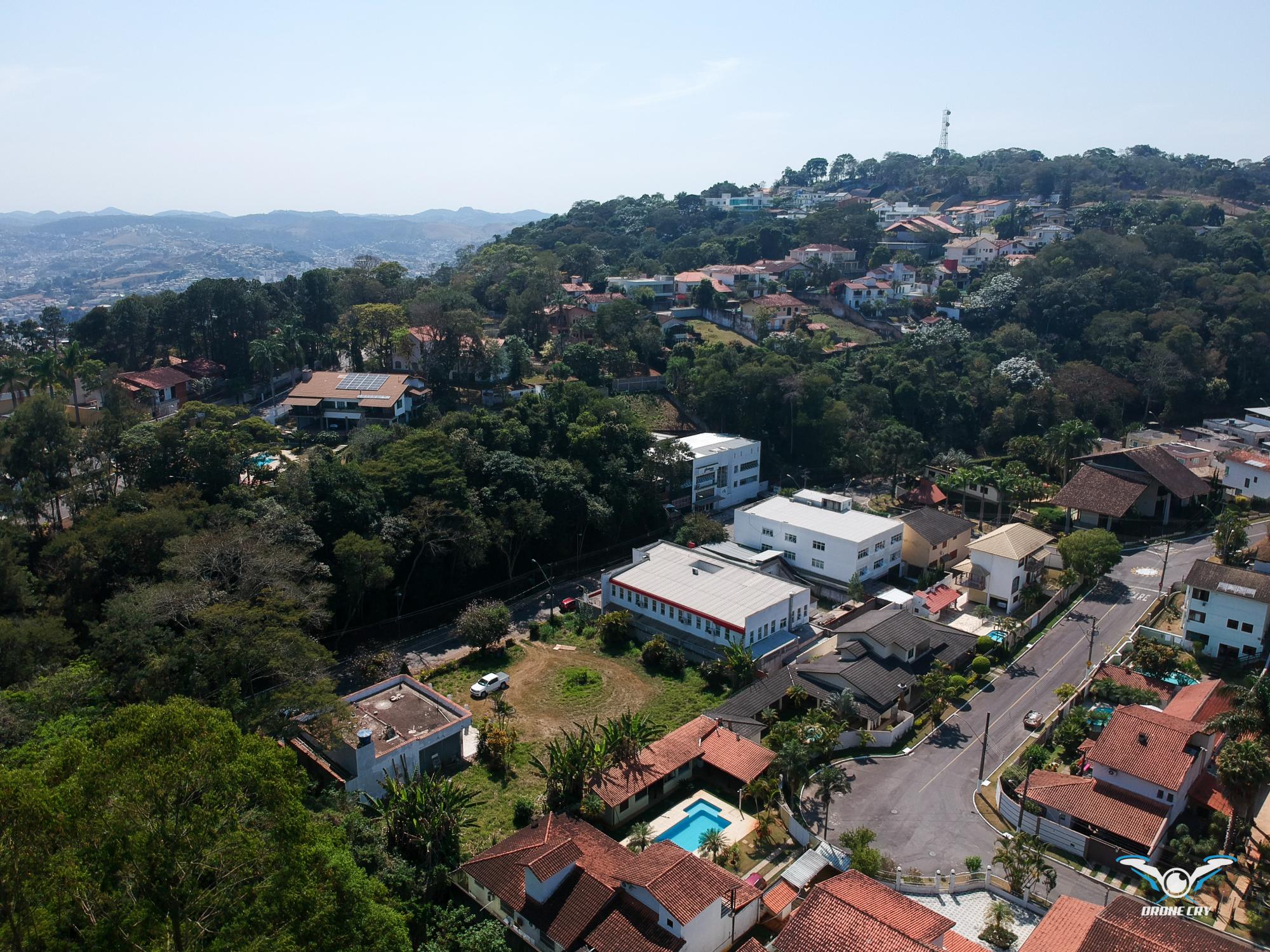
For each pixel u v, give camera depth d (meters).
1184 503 107.88
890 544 95.31
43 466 86.12
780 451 132.38
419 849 51.50
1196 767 56.84
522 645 83.56
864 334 168.88
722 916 45.84
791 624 83.19
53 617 67.38
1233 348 150.25
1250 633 73.31
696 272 196.25
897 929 41.41
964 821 56.09
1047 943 42.09
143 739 32.09
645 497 107.44
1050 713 68.06
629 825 56.28
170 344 137.50
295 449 106.06
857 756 63.38
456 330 125.38
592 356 132.00
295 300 149.75
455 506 90.81
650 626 84.88
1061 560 94.31
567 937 44.47
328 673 78.25
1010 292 168.88
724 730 64.12
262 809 34.97
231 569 70.56
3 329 133.12
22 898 28.91
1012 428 136.12
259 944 31.77
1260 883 49.62
